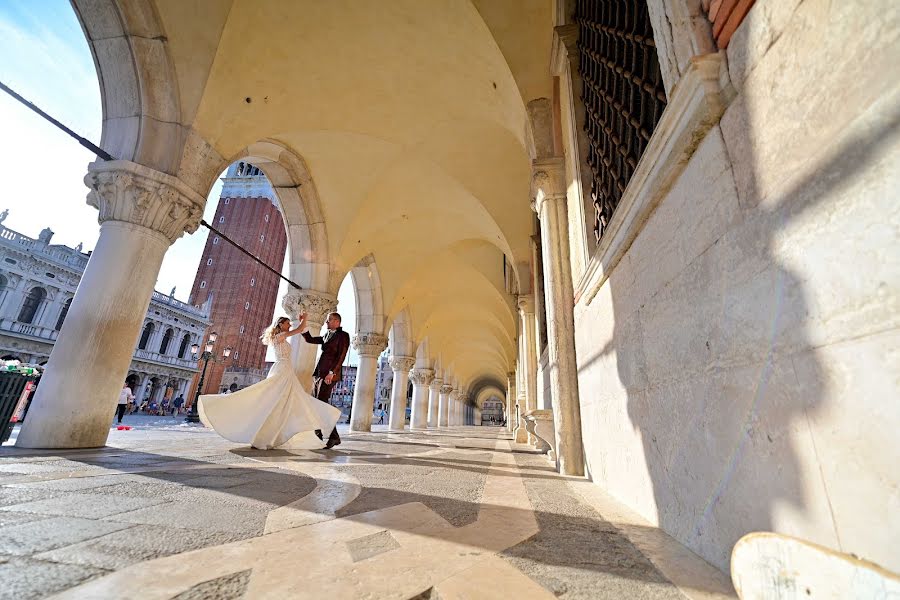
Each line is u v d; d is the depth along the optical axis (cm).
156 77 483
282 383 478
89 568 102
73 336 409
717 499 125
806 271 88
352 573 108
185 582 96
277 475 276
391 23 564
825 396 82
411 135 788
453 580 106
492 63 521
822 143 84
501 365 3206
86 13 462
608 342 269
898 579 58
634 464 211
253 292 5000
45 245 3103
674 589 105
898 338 67
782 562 80
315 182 928
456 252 1438
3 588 87
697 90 128
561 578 111
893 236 68
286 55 596
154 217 461
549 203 448
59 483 215
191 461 330
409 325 1845
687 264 149
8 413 371
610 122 285
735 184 117
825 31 84
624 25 247
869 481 71
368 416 1386
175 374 4088
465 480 300
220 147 572
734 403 117
